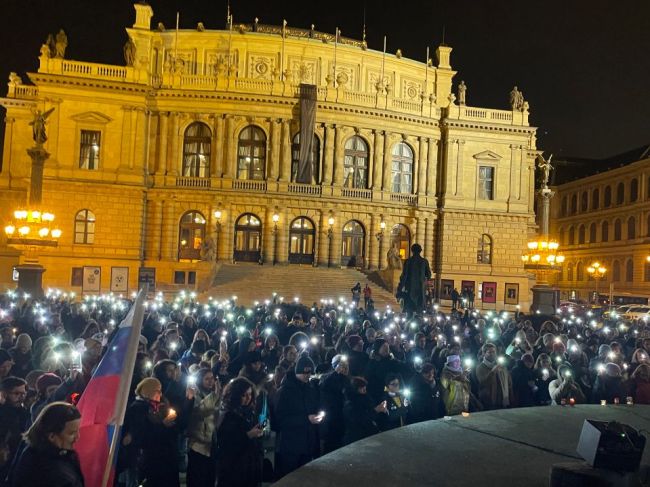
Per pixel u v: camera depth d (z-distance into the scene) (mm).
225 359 13883
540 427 8656
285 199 64688
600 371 14172
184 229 64438
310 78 70312
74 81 61000
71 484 6098
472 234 70500
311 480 6102
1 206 67625
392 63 73312
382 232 67938
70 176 61250
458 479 6309
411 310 25828
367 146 68562
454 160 70438
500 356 17094
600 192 96812
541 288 47188
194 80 64125
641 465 6352
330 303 42594
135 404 9297
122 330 7707
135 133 62656
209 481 10156
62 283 60469
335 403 11586
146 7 65750
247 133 66000
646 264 84062
